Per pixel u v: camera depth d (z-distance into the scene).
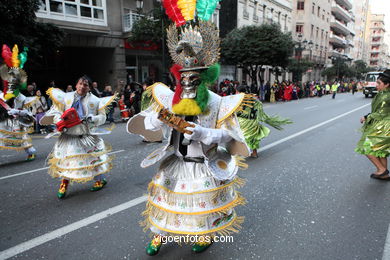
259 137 5.96
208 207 2.38
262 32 20.03
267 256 2.80
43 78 17.78
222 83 18.50
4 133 5.54
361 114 13.82
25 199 4.05
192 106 2.25
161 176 2.54
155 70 20.25
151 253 2.76
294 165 5.70
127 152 6.70
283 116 13.05
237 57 20.39
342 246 2.97
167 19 13.40
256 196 4.20
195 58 2.24
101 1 15.88
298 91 26.20
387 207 3.87
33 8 9.78
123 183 4.66
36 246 2.93
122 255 2.79
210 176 2.42
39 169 5.46
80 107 3.96
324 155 6.46
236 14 26.00
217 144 2.56
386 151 4.64
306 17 41.44
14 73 5.33
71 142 3.94
